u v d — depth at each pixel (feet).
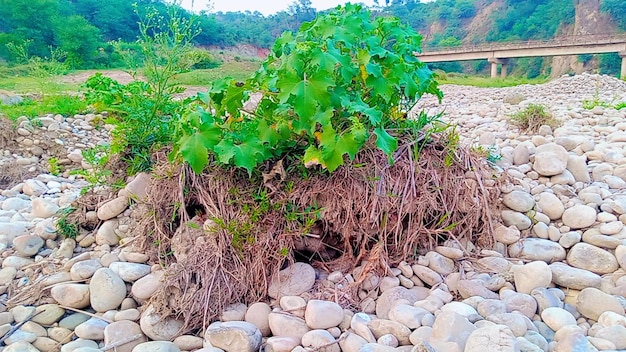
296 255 7.95
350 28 7.84
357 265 7.73
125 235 8.73
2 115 18.99
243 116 8.27
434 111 29.66
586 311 6.30
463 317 5.74
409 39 9.09
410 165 7.80
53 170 16.89
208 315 6.82
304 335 6.15
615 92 38.63
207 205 7.72
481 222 8.18
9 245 9.14
